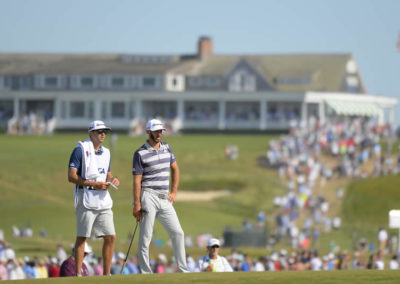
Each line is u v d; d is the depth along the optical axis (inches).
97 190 1971.0
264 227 7869.1
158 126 2025.1
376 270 1829.5
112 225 1999.3
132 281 1658.5
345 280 1658.5
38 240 6373.0
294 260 4128.9
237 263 3425.2
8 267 3282.5
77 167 1959.9
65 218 7869.1
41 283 1638.8
